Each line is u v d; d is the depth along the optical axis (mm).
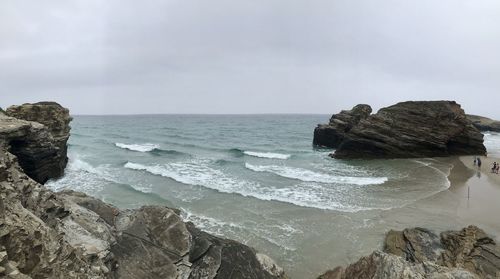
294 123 144375
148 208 13922
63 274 7957
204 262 12148
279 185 27625
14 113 29484
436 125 42812
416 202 22297
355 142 42969
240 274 12172
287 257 15406
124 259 11117
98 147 52156
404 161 39844
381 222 18891
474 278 9914
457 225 18047
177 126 115062
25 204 9891
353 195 24438
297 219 19672
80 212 12477
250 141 67000
